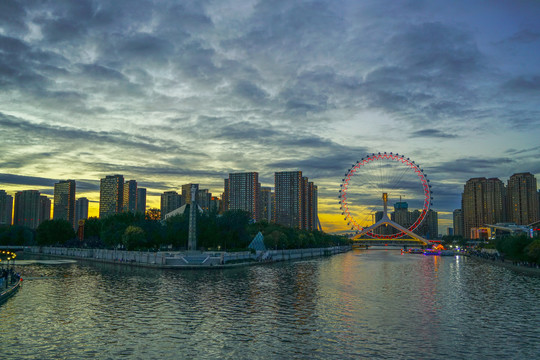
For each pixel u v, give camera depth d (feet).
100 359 160.97
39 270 485.56
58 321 219.20
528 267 536.83
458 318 231.71
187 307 257.75
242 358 163.12
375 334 197.26
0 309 249.55
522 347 177.99
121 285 353.10
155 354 167.02
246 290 330.95
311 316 234.79
